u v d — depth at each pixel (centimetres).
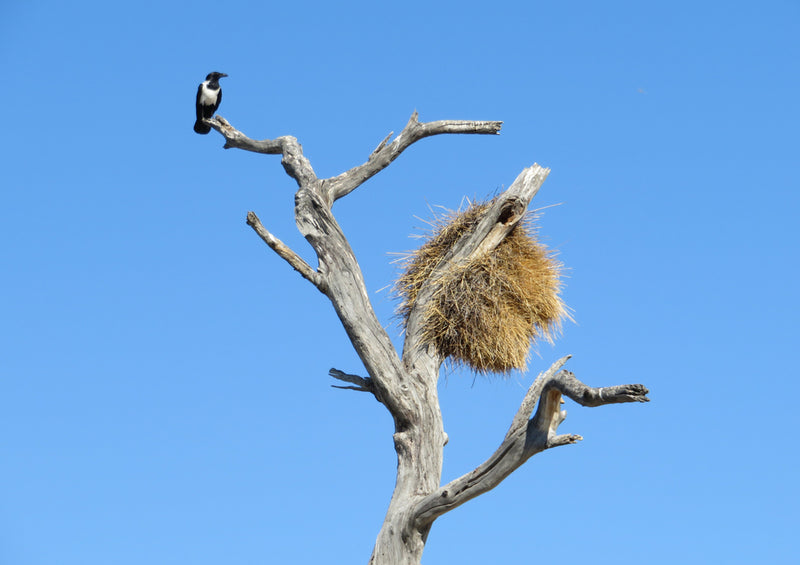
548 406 1029
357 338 1231
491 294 1291
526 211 1368
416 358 1280
